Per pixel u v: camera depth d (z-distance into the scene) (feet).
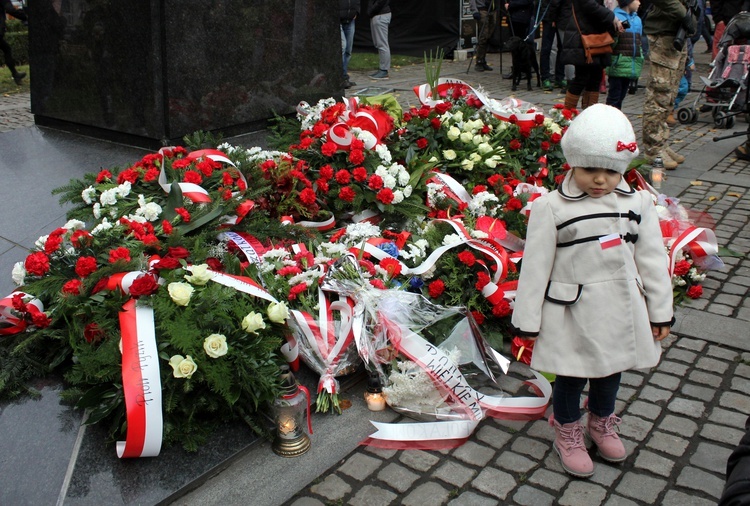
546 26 35.73
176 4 17.39
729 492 4.64
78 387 10.05
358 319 10.73
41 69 20.45
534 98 34.27
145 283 9.67
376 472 9.39
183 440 9.39
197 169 13.24
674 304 14.02
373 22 39.06
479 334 11.41
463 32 47.96
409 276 12.33
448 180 15.12
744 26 26.63
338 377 11.13
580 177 8.56
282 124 19.21
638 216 8.71
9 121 26.45
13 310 10.75
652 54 21.52
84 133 20.07
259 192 13.19
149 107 18.04
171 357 9.29
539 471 9.43
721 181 21.76
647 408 10.77
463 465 9.55
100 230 11.56
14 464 9.07
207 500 8.76
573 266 8.63
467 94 18.98
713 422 10.40
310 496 8.93
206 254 11.10
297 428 9.77
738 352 12.34
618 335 8.54
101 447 9.35
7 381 10.25
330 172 13.98
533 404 10.67
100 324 9.67
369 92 33.86
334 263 11.87
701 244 14.42
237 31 19.13
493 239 13.00
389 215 14.30
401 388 10.44
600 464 9.56
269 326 10.21
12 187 16.61
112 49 18.28
